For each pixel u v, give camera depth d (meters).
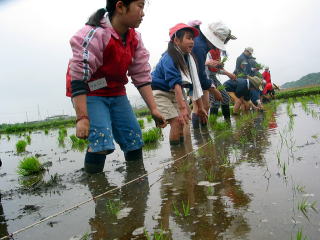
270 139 4.02
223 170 2.79
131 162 3.69
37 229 1.99
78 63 2.84
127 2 2.92
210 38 5.22
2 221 2.24
